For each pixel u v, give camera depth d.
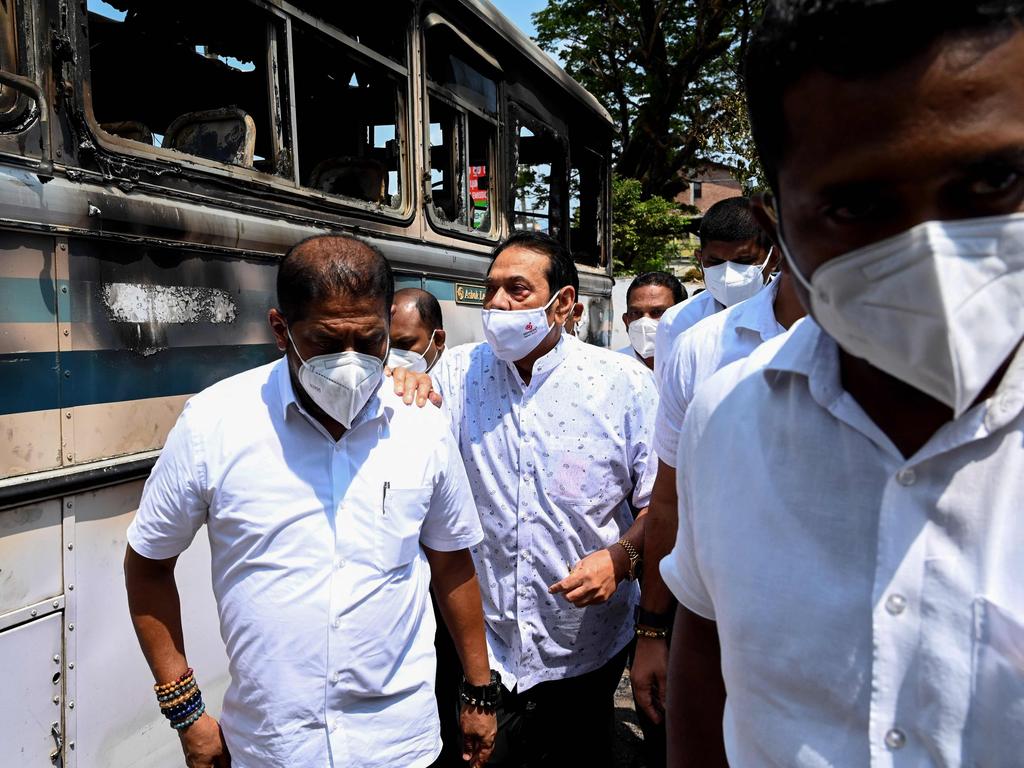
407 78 3.44
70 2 1.91
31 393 1.79
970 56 0.62
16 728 1.77
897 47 0.62
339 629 1.58
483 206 4.45
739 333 1.89
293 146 2.76
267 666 1.57
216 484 1.59
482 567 2.31
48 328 1.83
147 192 2.12
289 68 2.73
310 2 2.86
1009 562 0.72
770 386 0.89
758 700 0.86
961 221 0.66
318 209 2.87
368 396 1.61
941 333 0.66
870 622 0.78
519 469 2.24
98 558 1.97
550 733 2.34
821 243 0.72
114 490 2.02
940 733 0.73
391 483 1.65
